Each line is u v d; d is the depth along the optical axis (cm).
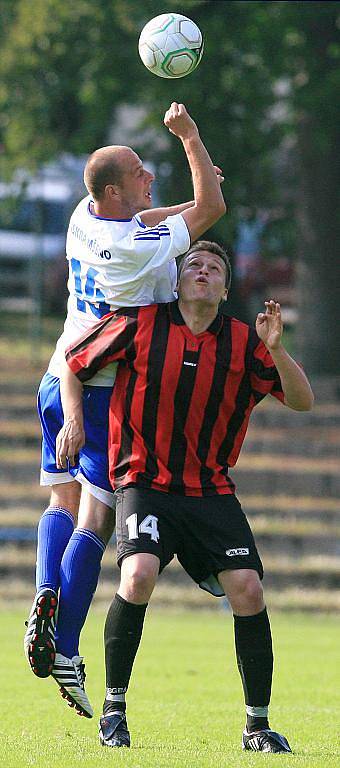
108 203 2128
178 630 4712
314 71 8100
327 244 8481
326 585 5831
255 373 2053
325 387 8012
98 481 2114
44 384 2228
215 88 8094
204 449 2028
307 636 4547
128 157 2133
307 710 2648
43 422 2231
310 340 8544
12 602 5456
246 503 6500
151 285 2108
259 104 8256
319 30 8144
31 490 6556
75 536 2098
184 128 2116
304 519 6438
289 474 6800
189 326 2045
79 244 2150
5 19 8719
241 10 8019
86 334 2080
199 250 2092
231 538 2014
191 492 2016
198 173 2119
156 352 2023
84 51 8525
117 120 9412
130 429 2034
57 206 10431
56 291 10344
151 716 2516
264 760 1862
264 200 8712
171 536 2023
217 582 2091
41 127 8875
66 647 2044
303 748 2075
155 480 2011
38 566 2134
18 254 10512
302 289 8594
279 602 5494
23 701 2742
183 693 2956
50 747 1994
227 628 4822
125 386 2044
